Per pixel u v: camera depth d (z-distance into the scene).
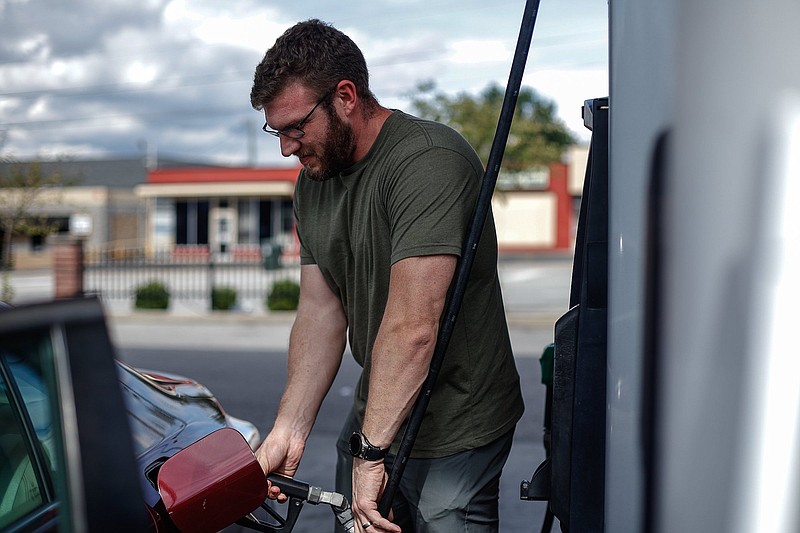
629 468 1.48
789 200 1.37
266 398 7.95
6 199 18.77
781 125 1.38
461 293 2.05
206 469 2.04
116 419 1.18
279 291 17.28
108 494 1.14
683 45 1.44
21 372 1.45
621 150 1.50
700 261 1.41
